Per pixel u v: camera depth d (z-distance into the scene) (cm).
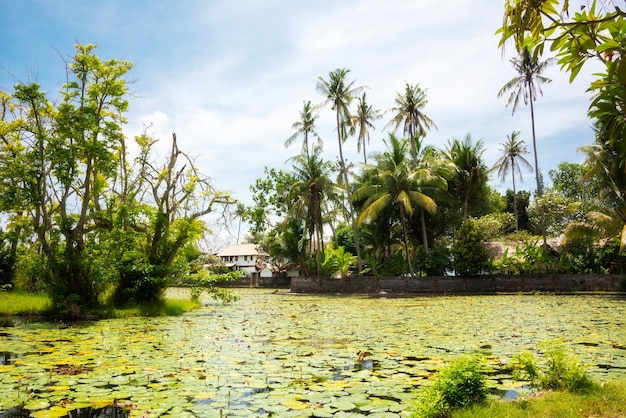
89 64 1712
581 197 3691
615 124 375
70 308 1600
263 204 4338
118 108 1780
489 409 467
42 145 1661
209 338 1129
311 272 3888
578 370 566
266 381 680
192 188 1991
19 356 887
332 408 546
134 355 894
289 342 1058
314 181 3394
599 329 1186
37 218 1684
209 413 530
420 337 1101
